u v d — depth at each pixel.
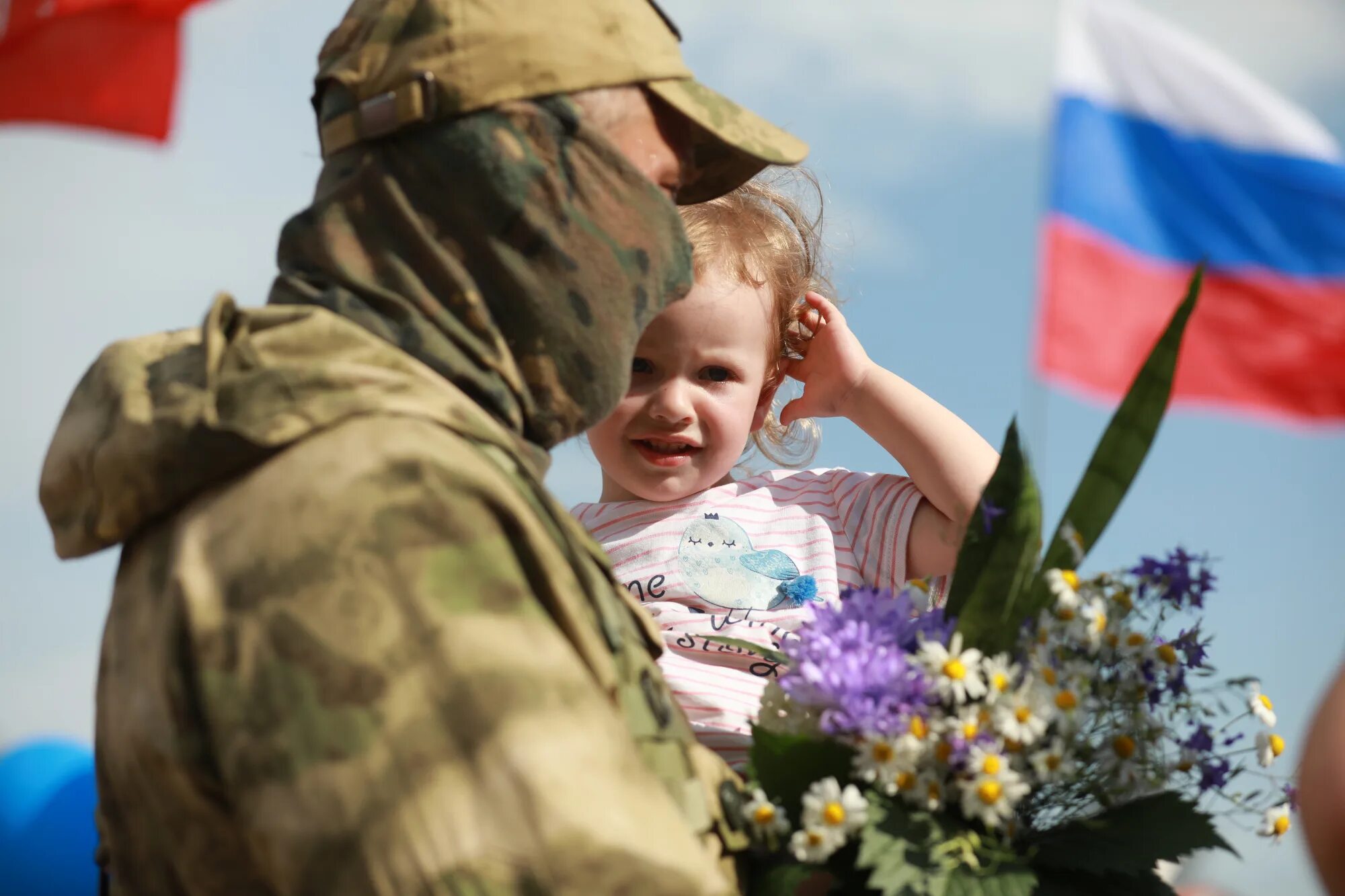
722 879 1.91
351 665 1.87
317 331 2.16
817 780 2.41
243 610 1.92
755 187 4.17
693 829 2.21
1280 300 8.67
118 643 2.09
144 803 2.03
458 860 1.79
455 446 2.04
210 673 1.91
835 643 2.49
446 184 2.31
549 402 2.36
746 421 3.71
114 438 2.10
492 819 1.81
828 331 3.87
